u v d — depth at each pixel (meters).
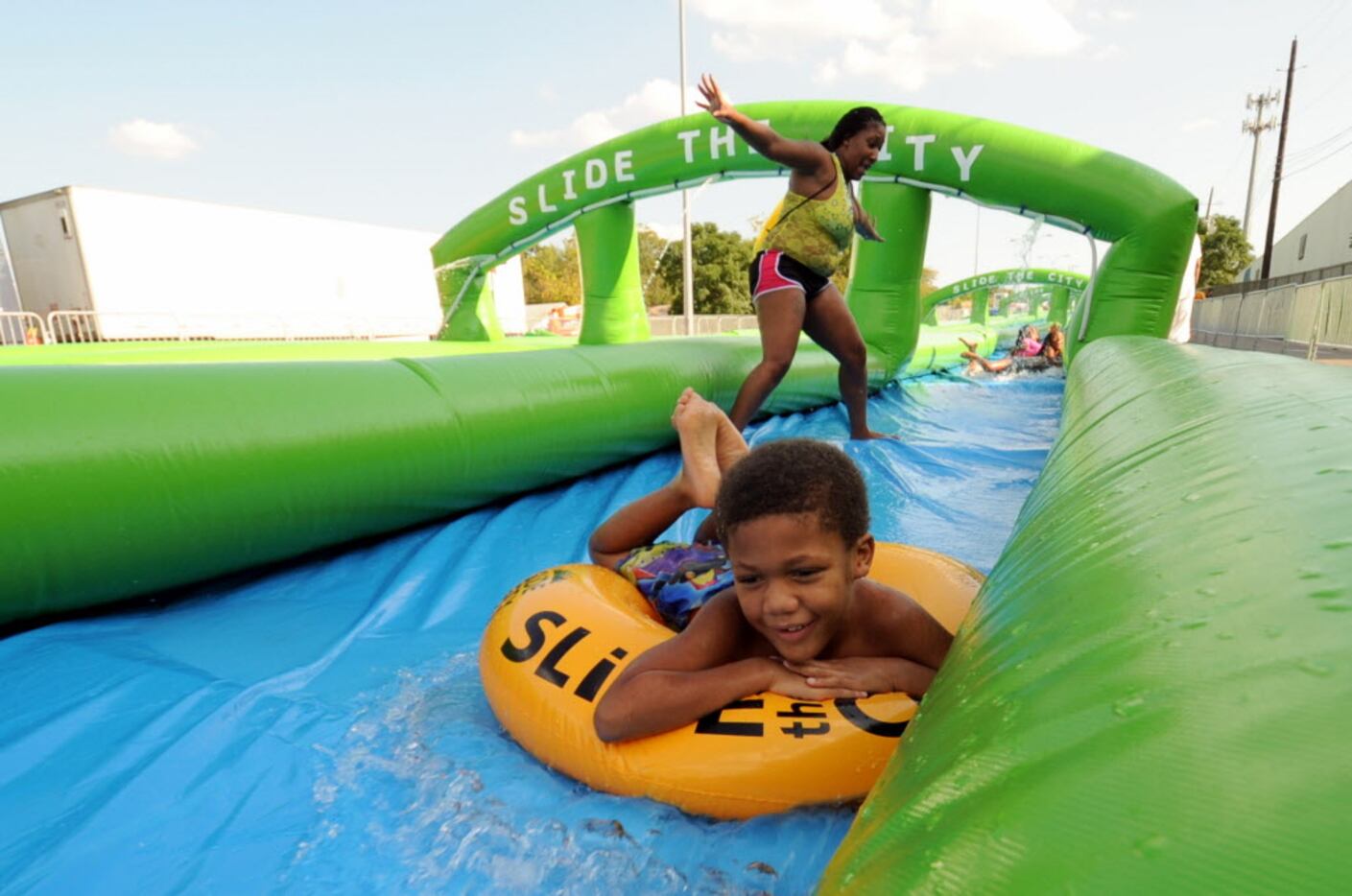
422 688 2.41
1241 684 0.70
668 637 2.03
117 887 1.60
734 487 1.63
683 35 17.55
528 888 1.57
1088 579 1.12
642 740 1.75
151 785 1.92
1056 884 0.58
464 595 3.21
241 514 3.13
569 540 3.91
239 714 2.24
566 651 2.00
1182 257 5.93
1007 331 23.97
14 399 2.72
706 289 44.16
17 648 2.67
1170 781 0.62
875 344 7.76
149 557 2.94
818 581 1.62
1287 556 0.93
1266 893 0.50
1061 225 6.28
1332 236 31.92
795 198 4.98
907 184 6.68
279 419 3.27
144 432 2.90
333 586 3.32
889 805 0.90
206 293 17.80
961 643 1.35
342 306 20.91
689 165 6.86
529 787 1.84
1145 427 2.06
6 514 2.59
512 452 4.30
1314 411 1.70
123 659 2.61
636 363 5.46
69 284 16.17
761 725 1.69
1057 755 0.72
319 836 1.74
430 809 1.80
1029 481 4.78
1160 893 0.53
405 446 3.71
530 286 51.97
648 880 1.57
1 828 1.79
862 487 1.73
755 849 1.61
